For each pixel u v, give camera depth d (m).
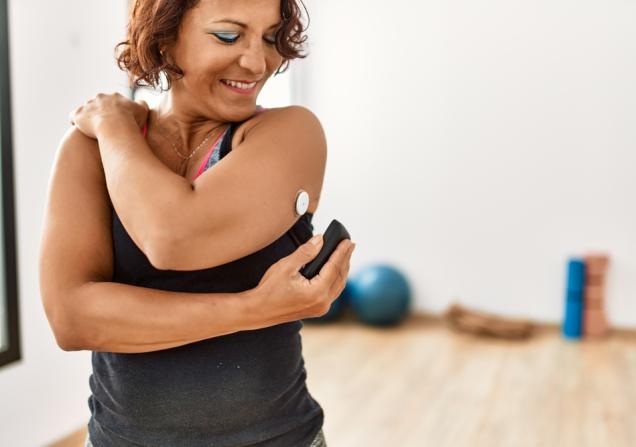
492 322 4.55
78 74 2.90
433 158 4.84
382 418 3.14
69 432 2.92
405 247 4.97
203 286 0.84
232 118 0.84
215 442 0.86
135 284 0.85
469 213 4.80
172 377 0.84
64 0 2.81
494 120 4.68
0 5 2.55
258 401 0.87
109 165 0.79
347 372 3.80
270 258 0.86
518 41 4.57
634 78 4.38
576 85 4.49
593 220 4.55
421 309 4.97
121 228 0.86
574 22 4.45
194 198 0.75
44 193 2.79
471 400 3.36
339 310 4.83
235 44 0.79
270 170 0.80
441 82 4.77
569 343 4.36
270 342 0.88
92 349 0.83
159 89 0.90
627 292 4.52
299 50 0.86
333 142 5.07
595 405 3.28
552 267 4.66
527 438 2.92
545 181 4.62
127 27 0.88
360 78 4.95
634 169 4.43
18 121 2.66
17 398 2.67
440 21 4.72
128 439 0.87
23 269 2.70
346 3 4.91
